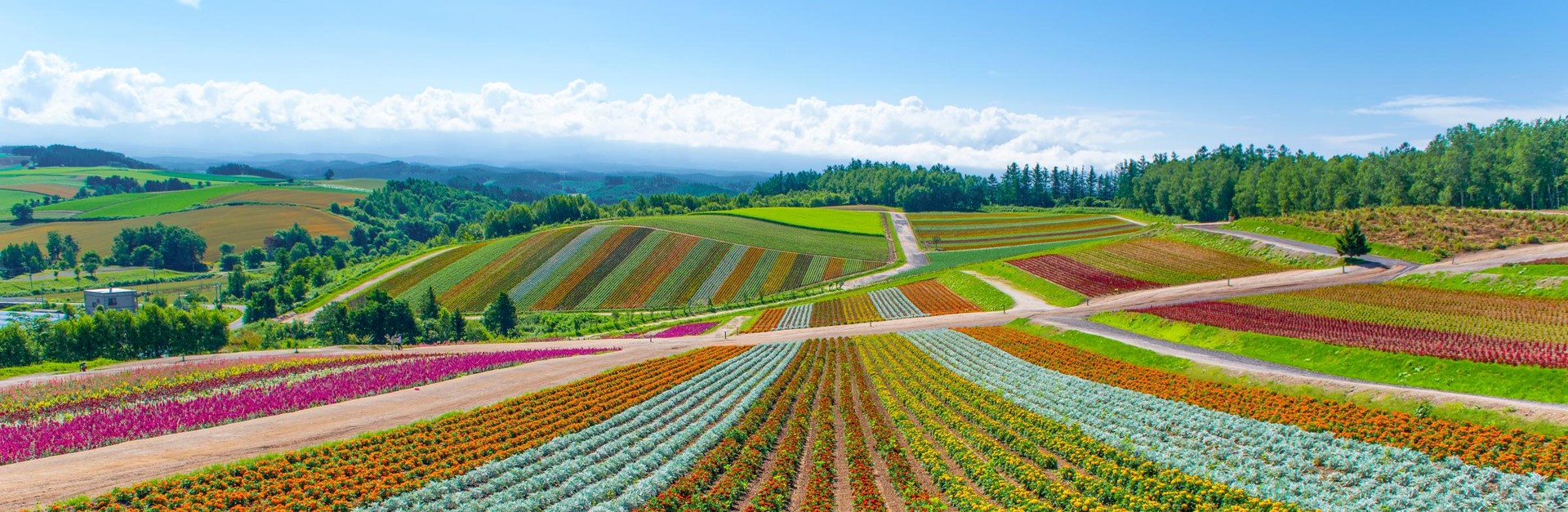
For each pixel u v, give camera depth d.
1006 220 196.25
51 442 37.06
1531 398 37.78
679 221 175.38
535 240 153.62
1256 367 49.47
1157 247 114.44
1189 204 191.75
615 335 98.69
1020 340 68.31
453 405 47.66
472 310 118.62
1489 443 31.53
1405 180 143.25
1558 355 41.72
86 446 36.97
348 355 73.06
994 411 42.47
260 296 128.75
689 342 82.81
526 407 45.88
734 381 54.84
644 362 64.56
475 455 35.50
